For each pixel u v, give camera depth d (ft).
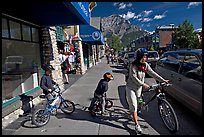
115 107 18.67
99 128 13.94
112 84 31.24
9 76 17.74
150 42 236.63
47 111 14.83
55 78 24.30
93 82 33.78
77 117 16.16
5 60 17.28
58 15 17.60
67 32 46.44
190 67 16.07
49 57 23.03
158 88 14.10
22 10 15.47
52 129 13.88
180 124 14.28
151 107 18.25
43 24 21.90
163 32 211.61
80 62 45.14
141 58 13.25
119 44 291.38
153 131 13.33
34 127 14.23
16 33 18.47
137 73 13.55
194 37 147.02
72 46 44.73
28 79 20.40
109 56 95.76
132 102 13.47
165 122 13.83
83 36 46.73
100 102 16.31
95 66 72.69
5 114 14.12
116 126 14.26
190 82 14.94
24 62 20.18
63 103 16.75
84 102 20.72
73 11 14.92
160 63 24.41
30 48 21.16
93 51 80.43
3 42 16.80
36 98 19.85
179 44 154.30
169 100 20.27
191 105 14.67
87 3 20.16
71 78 39.14
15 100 16.40
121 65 76.59
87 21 19.88
